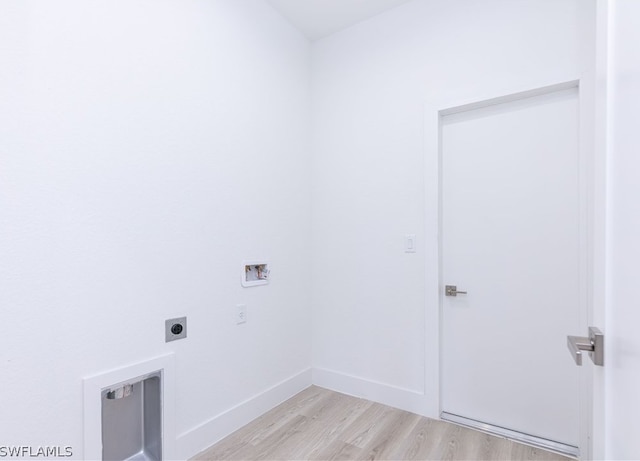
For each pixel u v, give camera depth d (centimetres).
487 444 178
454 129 210
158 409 157
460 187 207
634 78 58
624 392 62
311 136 261
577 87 175
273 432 190
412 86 217
